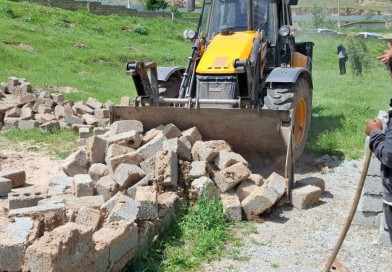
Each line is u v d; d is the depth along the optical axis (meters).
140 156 6.80
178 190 6.43
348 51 31.06
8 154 9.27
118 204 5.37
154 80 7.92
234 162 6.86
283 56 9.54
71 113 11.51
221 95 7.80
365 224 6.34
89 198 5.99
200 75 7.97
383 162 3.78
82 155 7.11
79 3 35.41
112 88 17.50
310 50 11.80
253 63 7.41
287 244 5.80
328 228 6.25
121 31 31.22
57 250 3.99
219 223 6.12
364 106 14.09
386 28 53.69
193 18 43.09
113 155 6.86
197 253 5.42
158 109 7.59
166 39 31.72
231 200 6.45
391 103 3.93
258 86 7.96
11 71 18.09
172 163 6.41
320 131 10.67
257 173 7.40
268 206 6.39
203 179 6.48
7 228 4.51
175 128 7.35
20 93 13.06
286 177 6.83
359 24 57.59
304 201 6.83
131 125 7.60
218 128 7.54
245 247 5.68
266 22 8.97
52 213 5.08
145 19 36.44
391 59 3.93
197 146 7.01
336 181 8.05
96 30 29.83
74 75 19.27
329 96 16.94
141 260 5.19
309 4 48.94
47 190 6.78
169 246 5.53
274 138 7.28
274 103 7.86
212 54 8.09
